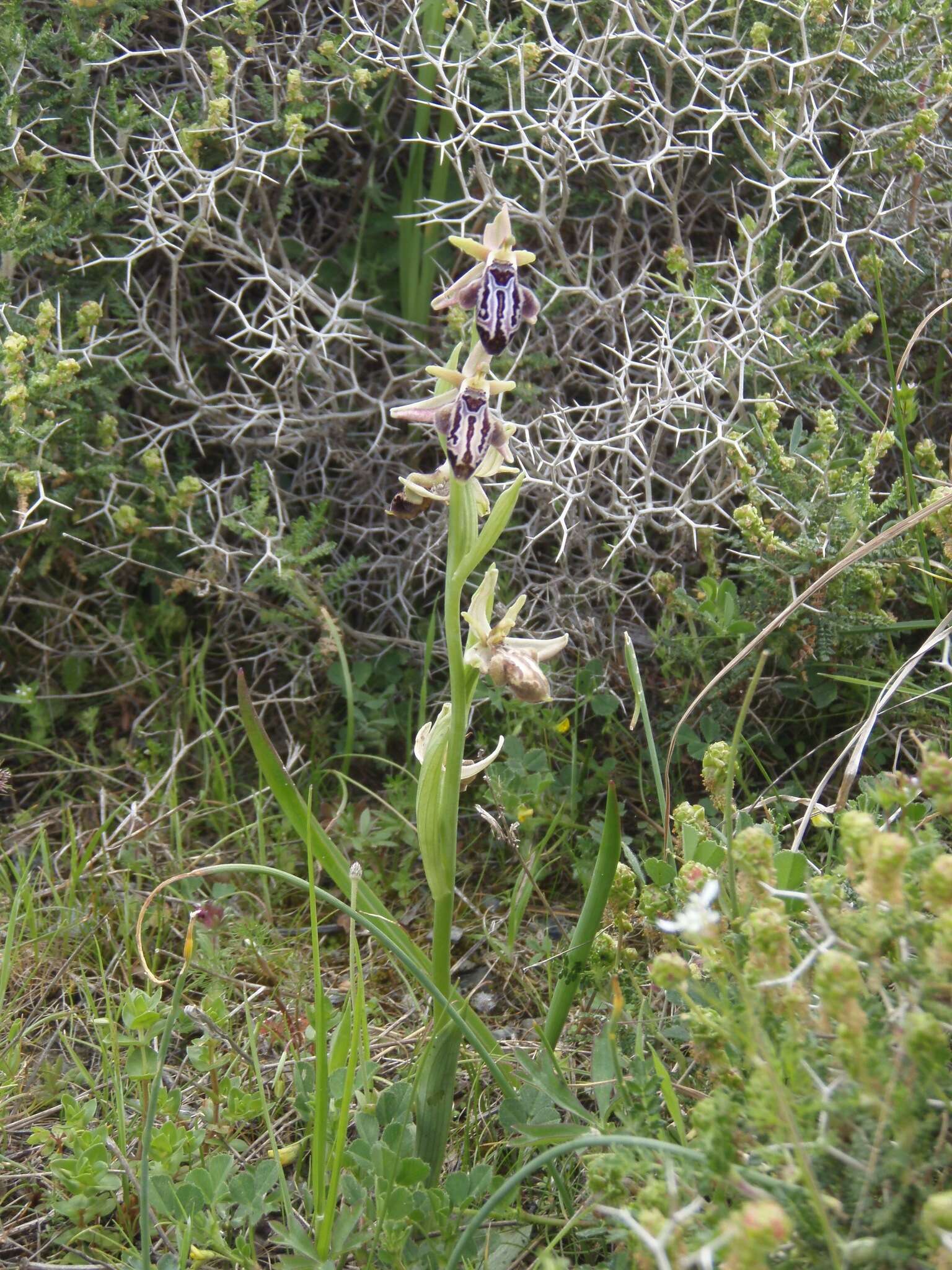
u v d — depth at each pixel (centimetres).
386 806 66
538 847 60
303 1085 52
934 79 69
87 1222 52
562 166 66
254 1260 50
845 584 62
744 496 66
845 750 55
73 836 62
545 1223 51
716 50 69
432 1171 52
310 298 67
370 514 71
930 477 63
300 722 68
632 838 62
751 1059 47
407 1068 56
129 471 68
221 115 66
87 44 66
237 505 67
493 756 52
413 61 69
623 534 65
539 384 70
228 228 70
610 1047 52
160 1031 56
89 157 66
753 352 66
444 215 70
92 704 69
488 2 67
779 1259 46
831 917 48
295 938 60
